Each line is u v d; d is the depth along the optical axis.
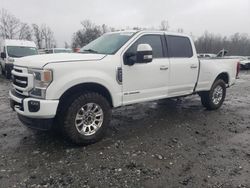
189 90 6.38
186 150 4.46
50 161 3.95
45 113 4.08
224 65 7.32
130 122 5.98
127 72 4.96
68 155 4.16
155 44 5.59
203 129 5.60
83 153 4.24
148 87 5.39
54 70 4.09
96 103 4.60
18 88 4.50
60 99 4.33
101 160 4.00
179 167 3.84
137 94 5.21
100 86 4.67
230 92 11.02
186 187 3.32
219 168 3.83
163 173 3.65
